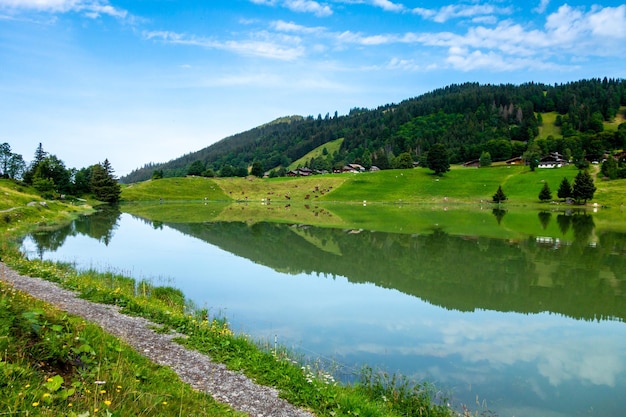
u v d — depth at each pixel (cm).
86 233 5188
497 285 2688
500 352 1627
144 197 13512
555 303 2316
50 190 10456
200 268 3203
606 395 1293
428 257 3669
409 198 12719
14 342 830
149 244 4400
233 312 2070
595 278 2859
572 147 17462
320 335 1767
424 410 1117
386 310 2158
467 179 14250
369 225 6284
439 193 12962
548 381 1381
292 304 2241
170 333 1380
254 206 11125
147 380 948
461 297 2419
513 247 4169
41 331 933
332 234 5231
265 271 3111
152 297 2081
